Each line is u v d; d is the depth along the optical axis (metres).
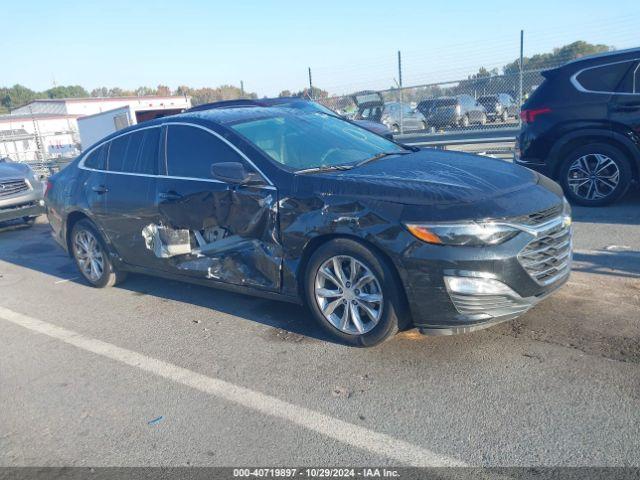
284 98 9.62
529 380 3.46
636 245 5.77
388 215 3.68
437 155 4.76
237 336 4.53
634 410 3.08
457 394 3.39
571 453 2.81
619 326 4.01
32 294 6.26
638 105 6.79
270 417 3.37
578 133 7.20
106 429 3.42
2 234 10.23
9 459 3.21
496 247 3.50
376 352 3.99
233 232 4.54
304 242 4.07
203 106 9.26
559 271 3.89
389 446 3.00
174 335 4.69
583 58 7.26
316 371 3.83
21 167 10.29
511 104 13.33
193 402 3.62
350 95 14.74
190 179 4.84
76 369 4.26
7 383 4.14
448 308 3.57
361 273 3.90
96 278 6.12
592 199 7.38
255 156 4.48
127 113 18.70
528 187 3.98
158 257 5.18
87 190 5.82
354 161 4.61
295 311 4.89
